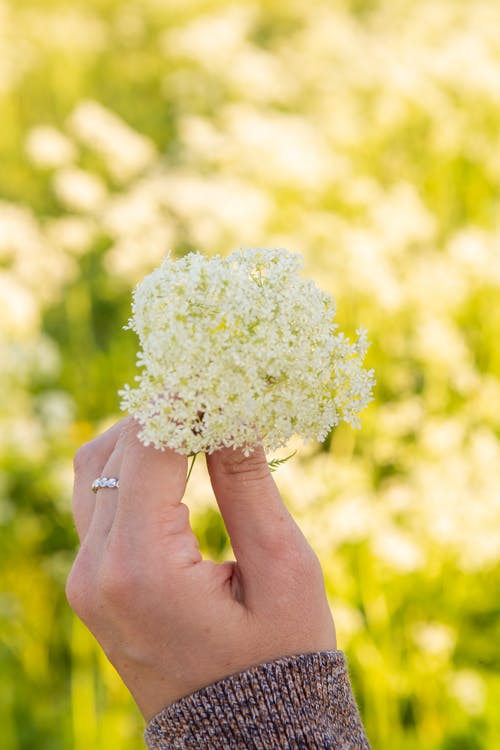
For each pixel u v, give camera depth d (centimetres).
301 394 100
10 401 351
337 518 270
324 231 400
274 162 439
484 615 296
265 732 89
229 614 93
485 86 483
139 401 95
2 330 360
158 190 413
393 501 296
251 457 99
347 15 741
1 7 668
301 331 98
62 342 438
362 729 96
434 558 287
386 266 371
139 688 97
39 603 291
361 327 105
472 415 358
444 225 478
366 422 348
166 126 611
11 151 554
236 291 95
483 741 252
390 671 263
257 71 541
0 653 271
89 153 503
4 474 311
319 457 314
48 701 267
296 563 98
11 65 587
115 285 438
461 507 285
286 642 95
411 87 482
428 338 350
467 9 643
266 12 780
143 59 661
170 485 95
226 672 93
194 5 753
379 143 522
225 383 94
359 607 285
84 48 653
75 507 109
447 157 485
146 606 93
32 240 380
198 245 416
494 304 397
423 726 262
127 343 412
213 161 475
